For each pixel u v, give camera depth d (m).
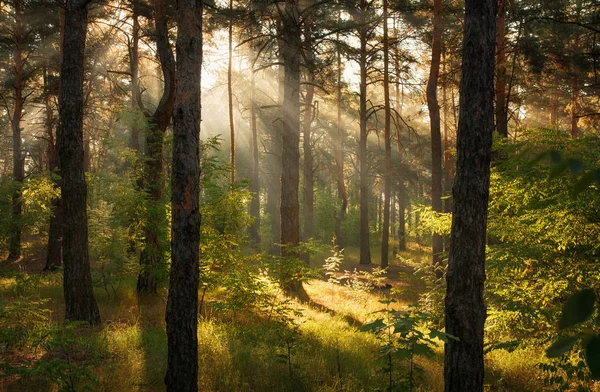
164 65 13.72
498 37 17.69
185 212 6.27
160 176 13.23
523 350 8.88
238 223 11.56
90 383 6.52
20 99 23.94
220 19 19.92
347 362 8.22
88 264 10.12
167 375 6.23
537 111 34.06
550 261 8.02
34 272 19.64
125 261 12.68
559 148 8.01
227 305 9.86
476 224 5.95
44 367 5.74
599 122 22.88
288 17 16.61
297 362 7.93
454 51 22.45
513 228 8.45
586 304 0.91
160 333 9.35
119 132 27.27
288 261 11.42
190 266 6.29
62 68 10.15
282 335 8.47
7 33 23.33
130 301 12.59
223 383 7.04
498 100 17.88
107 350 7.97
